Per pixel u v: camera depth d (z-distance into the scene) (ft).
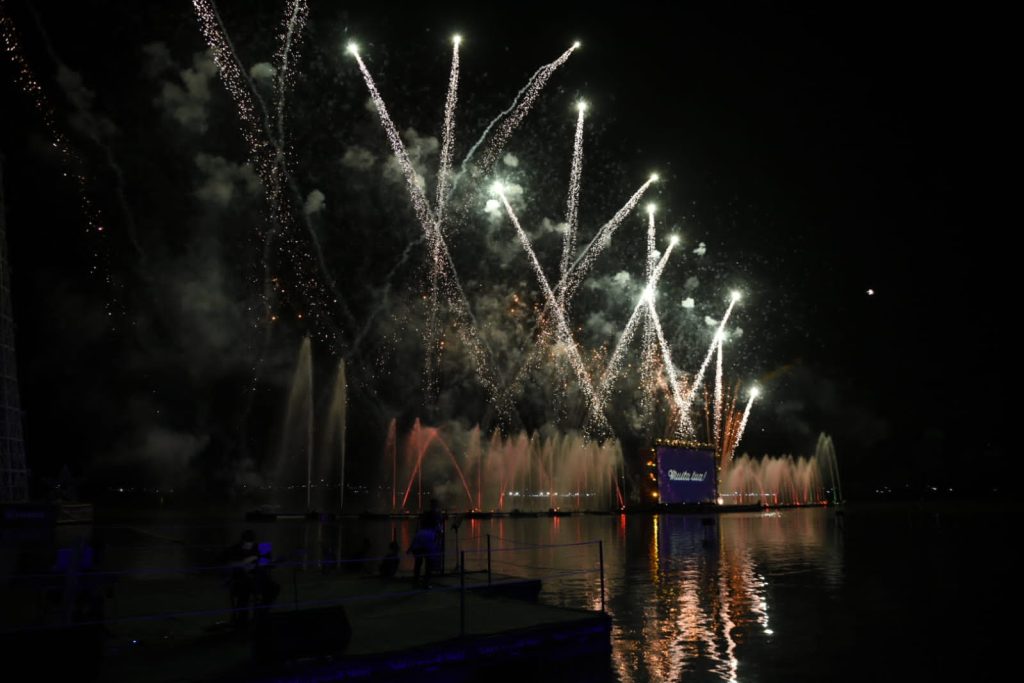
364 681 27.94
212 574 53.78
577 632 34.45
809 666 33.83
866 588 56.34
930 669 33.42
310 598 40.29
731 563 72.90
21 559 42.96
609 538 101.09
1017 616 45.29
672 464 178.50
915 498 246.27
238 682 25.72
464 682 30.37
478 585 43.50
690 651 36.58
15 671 24.35
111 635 32.42
